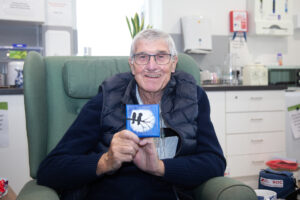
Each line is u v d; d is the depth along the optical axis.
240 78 2.90
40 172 0.93
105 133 1.02
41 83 1.17
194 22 2.78
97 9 2.76
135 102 1.06
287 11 2.95
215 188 0.84
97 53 2.79
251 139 2.34
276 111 2.40
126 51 2.87
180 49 2.89
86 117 1.02
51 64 1.26
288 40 3.15
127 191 0.95
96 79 1.23
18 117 1.79
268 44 3.12
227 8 2.99
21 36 2.50
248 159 2.34
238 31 2.98
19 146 1.79
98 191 0.98
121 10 2.84
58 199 0.84
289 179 1.85
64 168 0.89
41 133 1.09
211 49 2.84
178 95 1.08
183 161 0.93
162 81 1.04
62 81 1.25
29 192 0.85
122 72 1.28
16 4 2.26
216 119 2.25
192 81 1.12
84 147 0.99
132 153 0.83
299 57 3.16
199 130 1.06
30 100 1.06
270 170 1.99
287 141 2.49
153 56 1.01
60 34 2.50
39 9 2.32
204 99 1.12
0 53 2.33
